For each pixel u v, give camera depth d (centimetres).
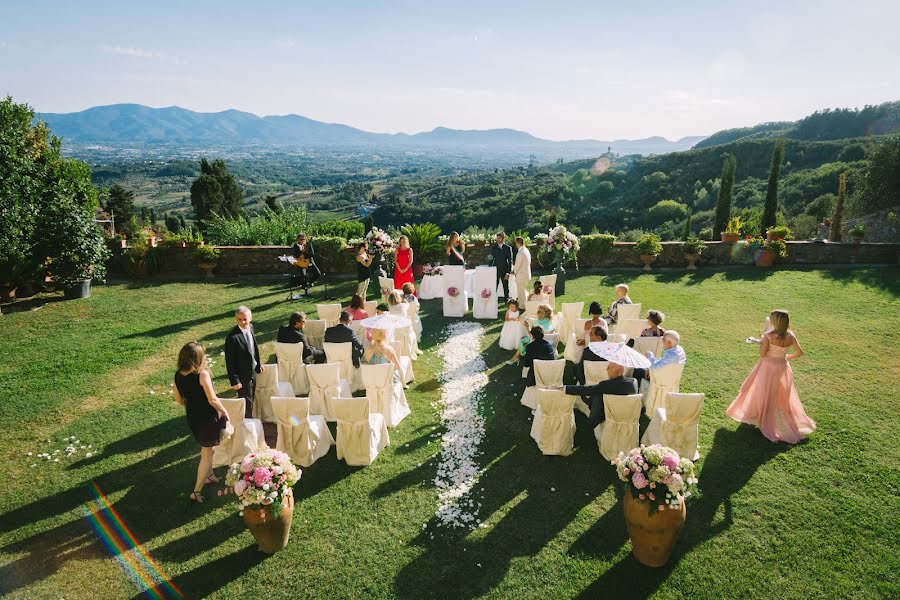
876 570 424
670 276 1435
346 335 740
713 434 629
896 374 778
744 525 478
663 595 406
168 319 1102
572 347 870
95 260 1287
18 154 1324
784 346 604
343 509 513
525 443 629
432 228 1552
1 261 1166
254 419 617
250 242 1731
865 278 1323
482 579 425
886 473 544
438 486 547
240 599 410
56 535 480
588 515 498
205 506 519
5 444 629
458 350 942
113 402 735
